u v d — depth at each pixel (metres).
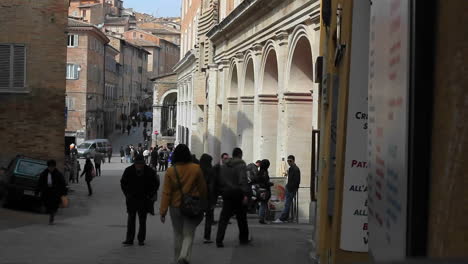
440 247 2.63
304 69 23.00
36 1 25.78
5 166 25.69
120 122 100.25
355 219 8.16
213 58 41.84
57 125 26.06
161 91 83.50
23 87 25.81
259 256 12.29
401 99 3.01
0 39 25.69
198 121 49.00
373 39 4.23
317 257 11.22
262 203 19.61
